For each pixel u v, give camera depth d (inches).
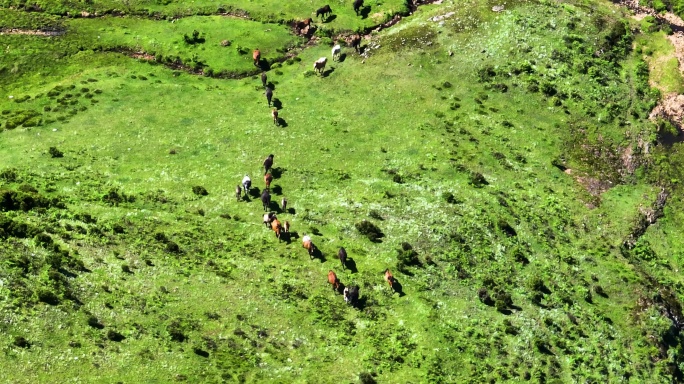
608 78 3280.0
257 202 2551.7
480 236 2426.2
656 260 2586.1
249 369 1894.7
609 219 2694.4
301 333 2023.9
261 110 3112.7
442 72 3304.6
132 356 1875.0
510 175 2787.9
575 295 2315.5
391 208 2513.5
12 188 2508.6
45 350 1841.8
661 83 3299.7
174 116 3065.9
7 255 2071.9
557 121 3080.7
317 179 2689.5
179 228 2385.6
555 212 2637.8
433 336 2047.2
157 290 2096.5
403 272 2249.0
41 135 2925.7
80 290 2038.6
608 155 2977.4
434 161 2797.7
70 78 3385.8
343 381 1882.4
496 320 2142.0
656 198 2837.1
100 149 2834.6
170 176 2679.6
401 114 3075.8
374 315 2098.9
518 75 3250.5
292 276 2206.0
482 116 3073.3
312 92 3228.3
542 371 2018.9
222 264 2233.0
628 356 2150.6
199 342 1948.8
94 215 2391.7
